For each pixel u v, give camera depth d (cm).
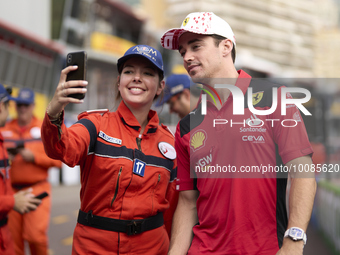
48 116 194
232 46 223
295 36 10075
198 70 221
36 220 417
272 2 9506
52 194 1278
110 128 241
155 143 253
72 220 804
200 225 217
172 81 331
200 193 218
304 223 184
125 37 2742
